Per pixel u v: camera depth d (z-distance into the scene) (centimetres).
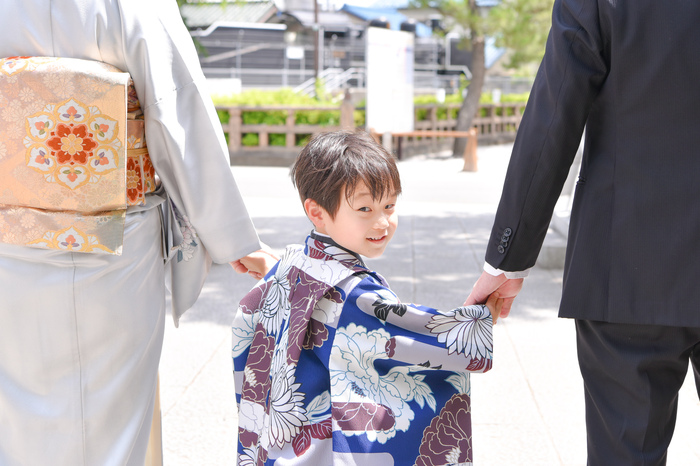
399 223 729
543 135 160
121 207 169
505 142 2414
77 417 173
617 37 149
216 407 296
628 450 163
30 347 172
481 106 2334
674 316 150
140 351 181
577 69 155
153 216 184
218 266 536
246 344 171
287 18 2812
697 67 145
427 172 1291
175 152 178
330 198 153
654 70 147
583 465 252
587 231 160
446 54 3167
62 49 165
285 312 161
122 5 167
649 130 150
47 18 164
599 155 160
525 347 370
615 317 156
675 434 276
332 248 158
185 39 181
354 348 151
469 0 1833
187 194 182
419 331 154
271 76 2858
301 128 1516
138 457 184
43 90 161
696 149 147
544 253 540
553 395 310
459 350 154
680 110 147
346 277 154
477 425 282
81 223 167
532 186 163
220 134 185
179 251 195
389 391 153
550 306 443
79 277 169
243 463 169
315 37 2461
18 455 176
